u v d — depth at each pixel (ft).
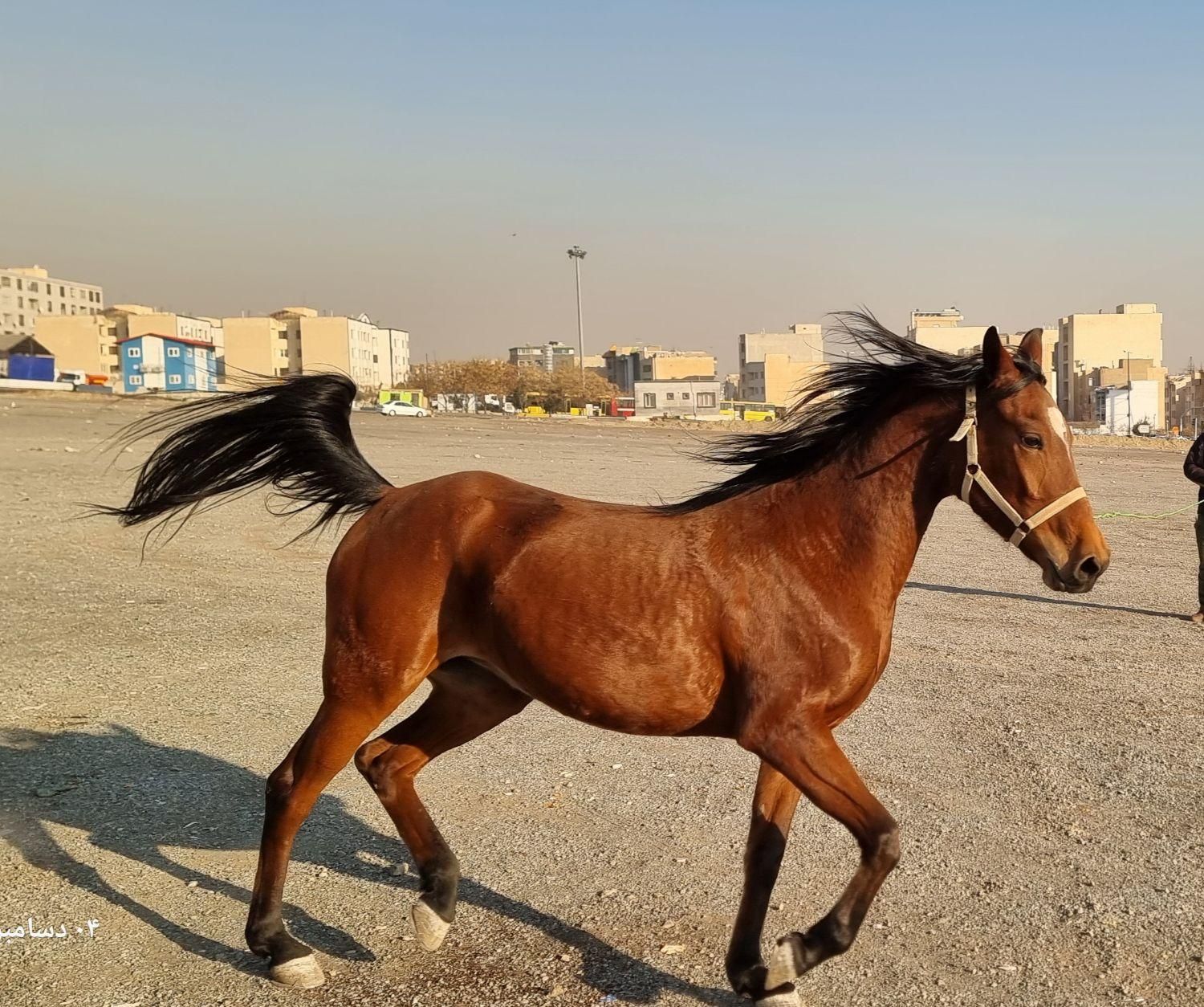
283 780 14.17
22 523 51.96
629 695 13.14
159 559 44.45
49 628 31.71
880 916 15.19
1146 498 76.79
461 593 14.17
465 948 14.37
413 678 14.15
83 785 19.74
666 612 13.03
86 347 408.87
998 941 14.46
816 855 17.38
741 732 12.69
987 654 31.17
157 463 16.79
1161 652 31.55
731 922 15.10
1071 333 394.11
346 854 17.43
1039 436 13.00
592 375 335.06
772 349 471.21
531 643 13.47
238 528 54.65
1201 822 18.54
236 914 15.33
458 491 14.80
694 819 18.75
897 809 19.15
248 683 26.73
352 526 15.24
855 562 13.14
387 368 458.91
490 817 18.83
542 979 13.61
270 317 415.44
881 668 13.38
